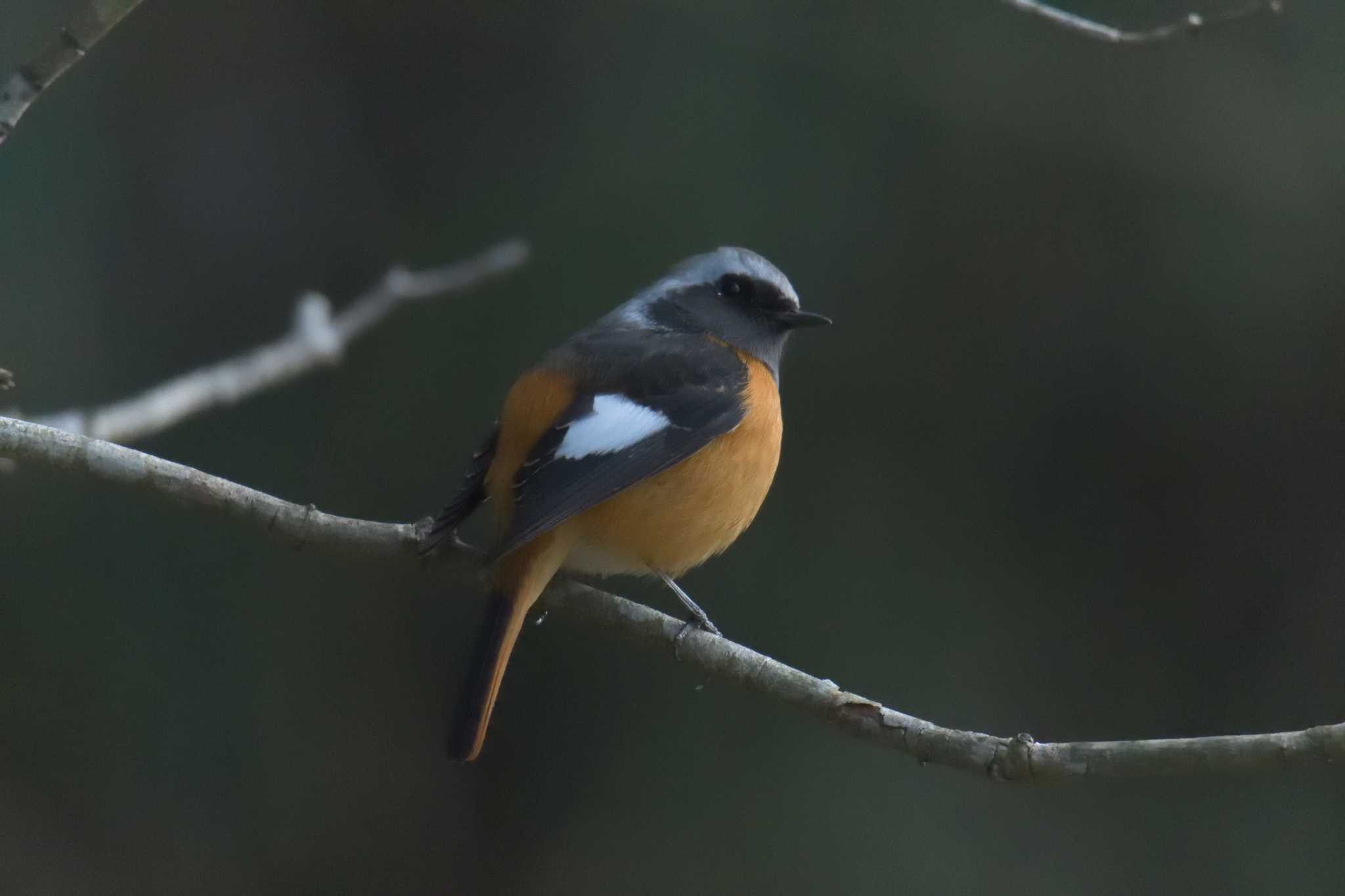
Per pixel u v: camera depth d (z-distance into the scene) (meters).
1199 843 10.91
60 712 11.30
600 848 11.23
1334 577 11.75
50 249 12.12
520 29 12.88
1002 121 12.22
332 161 12.94
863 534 11.76
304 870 11.31
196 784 11.40
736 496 7.72
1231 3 11.91
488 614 6.80
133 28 12.73
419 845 11.45
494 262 10.44
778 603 11.54
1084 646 11.73
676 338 8.07
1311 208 11.90
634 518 7.37
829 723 6.36
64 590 11.52
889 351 12.03
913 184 12.21
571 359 7.65
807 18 12.34
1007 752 5.90
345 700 11.76
